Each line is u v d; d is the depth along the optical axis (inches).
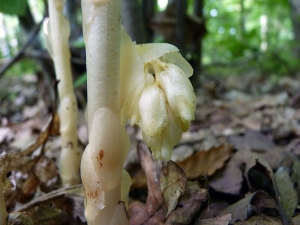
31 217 1.8
